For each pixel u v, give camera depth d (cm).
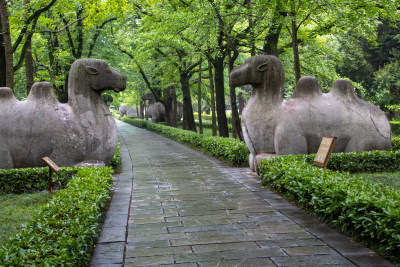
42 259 310
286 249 430
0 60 1112
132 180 934
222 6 1229
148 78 2734
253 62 905
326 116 883
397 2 959
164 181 904
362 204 443
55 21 1501
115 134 950
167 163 1238
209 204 654
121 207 650
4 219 539
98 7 1305
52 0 1104
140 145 1927
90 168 781
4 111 863
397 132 1998
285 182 654
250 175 924
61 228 395
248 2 1211
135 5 1633
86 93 916
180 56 1823
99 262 408
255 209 607
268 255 414
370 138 895
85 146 883
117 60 2050
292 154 871
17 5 1402
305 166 693
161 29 1298
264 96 914
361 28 1055
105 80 920
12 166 855
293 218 549
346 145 888
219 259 408
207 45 1397
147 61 2092
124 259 416
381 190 499
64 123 874
